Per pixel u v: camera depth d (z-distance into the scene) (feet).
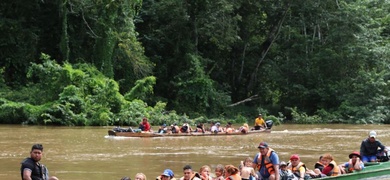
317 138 120.57
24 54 182.80
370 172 61.11
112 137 116.16
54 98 159.94
